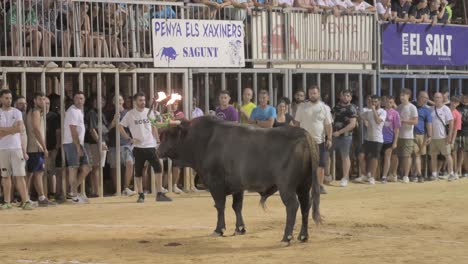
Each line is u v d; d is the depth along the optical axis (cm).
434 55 2867
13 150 1928
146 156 2078
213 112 2386
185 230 1603
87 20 2155
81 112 2078
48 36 2098
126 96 2341
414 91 2820
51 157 2111
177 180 2311
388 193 2269
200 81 2420
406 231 1589
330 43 2631
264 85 2542
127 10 2241
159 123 1558
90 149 2164
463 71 2966
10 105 1944
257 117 2144
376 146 2512
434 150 2681
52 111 2138
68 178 2156
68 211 1905
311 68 2562
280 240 1476
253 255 1323
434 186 2472
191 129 1524
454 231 1586
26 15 2083
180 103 2341
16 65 2075
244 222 1698
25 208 1938
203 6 2364
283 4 2520
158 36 2272
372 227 1638
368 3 2862
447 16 2920
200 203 2056
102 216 1819
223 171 1486
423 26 2838
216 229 1525
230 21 2397
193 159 1525
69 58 2112
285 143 1409
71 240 1495
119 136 2191
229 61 2394
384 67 2752
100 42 2181
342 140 2447
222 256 1320
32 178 2120
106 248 1409
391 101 2542
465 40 2967
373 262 1256
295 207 1407
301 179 1415
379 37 2725
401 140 2584
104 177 2344
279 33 2527
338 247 1392
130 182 2289
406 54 2789
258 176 1432
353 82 2694
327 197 2178
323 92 2672
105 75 2359
